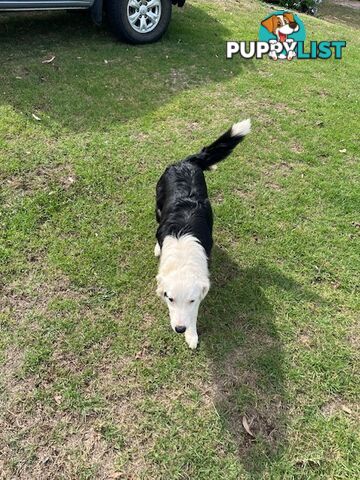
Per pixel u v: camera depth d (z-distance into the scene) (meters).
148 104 1.98
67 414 0.97
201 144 1.78
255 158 1.76
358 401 1.05
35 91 1.92
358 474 0.92
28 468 0.88
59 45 2.34
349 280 1.33
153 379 1.04
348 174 1.73
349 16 5.12
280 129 1.95
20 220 1.37
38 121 1.76
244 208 1.52
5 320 1.12
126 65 2.24
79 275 1.25
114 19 2.34
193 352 1.10
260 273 1.32
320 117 2.07
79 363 1.06
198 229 1.12
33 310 1.16
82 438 0.93
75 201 1.46
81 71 2.12
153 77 2.18
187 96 2.08
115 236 1.37
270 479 0.90
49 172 1.55
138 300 1.21
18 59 2.14
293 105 2.15
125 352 1.09
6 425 0.94
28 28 2.50
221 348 1.12
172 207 1.18
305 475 0.91
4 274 1.23
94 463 0.90
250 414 1.00
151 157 1.68
